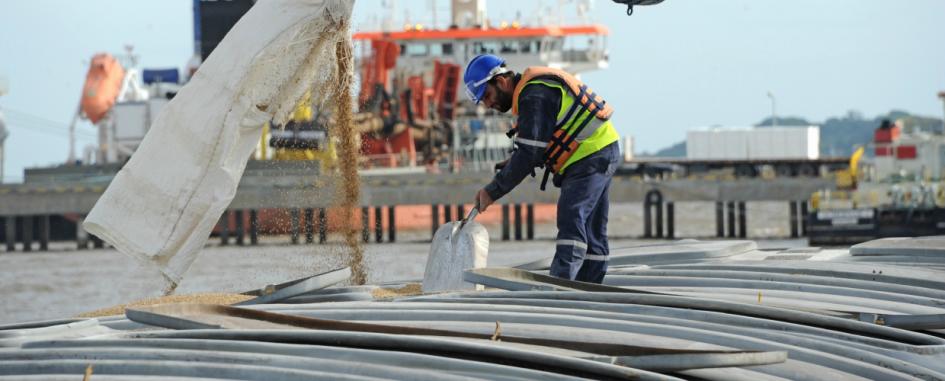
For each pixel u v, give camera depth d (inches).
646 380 206.1
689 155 2874.0
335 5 350.6
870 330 267.4
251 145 359.3
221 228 2194.9
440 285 356.8
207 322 249.1
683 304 276.4
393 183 2233.0
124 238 356.8
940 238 446.9
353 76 407.2
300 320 247.8
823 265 376.5
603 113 339.3
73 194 2327.8
